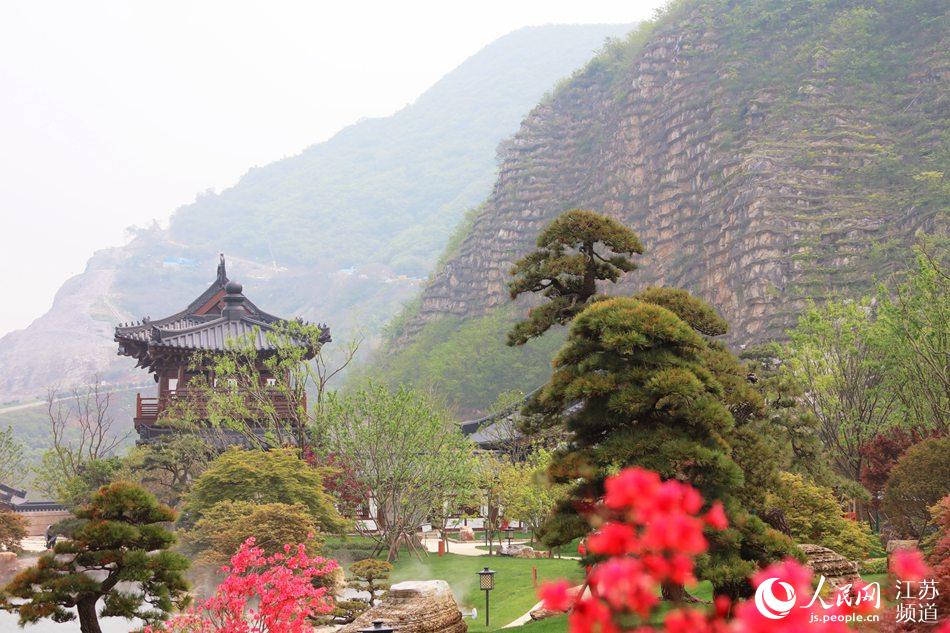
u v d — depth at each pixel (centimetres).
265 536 3447
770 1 18275
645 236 17550
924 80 15375
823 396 5200
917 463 3628
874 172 14162
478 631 2781
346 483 4653
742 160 15575
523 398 7506
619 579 483
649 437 2058
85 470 5900
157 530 2281
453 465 4647
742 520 1967
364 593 3716
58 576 2191
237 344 5316
